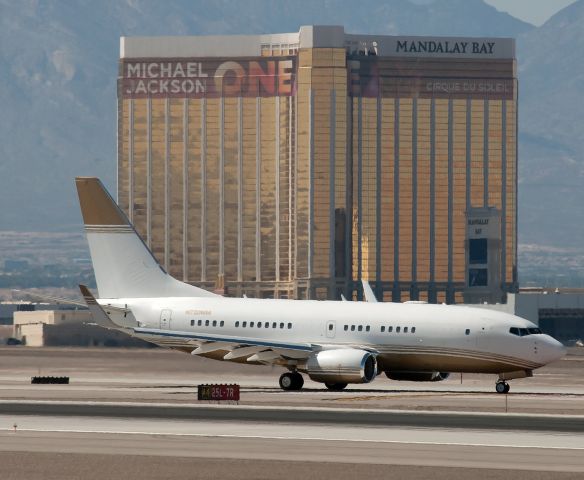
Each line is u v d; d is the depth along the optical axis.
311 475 167.38
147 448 188.88
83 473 168.00
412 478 166.00
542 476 167.62
